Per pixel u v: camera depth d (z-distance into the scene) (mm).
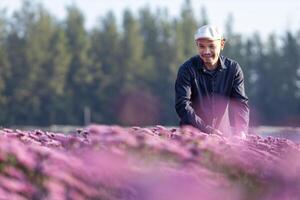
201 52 8539
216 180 5727
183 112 8539
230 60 8789
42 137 6938
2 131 7375
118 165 5348
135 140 5801
